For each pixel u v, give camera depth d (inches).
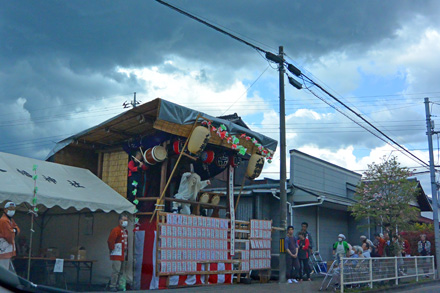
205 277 499.2
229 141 524.1
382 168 789.9
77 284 470.9
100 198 459.8
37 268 458.0
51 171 472.1
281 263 548.7
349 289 517.3
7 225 370.6
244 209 776.3
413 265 685.3
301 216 783.1
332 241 875.4
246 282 542.9
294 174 779.4
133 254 472.7
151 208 492.7
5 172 410.3
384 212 766.5
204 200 542.6
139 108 452.4
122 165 529.3
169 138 496.4
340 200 829.2
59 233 541.0
